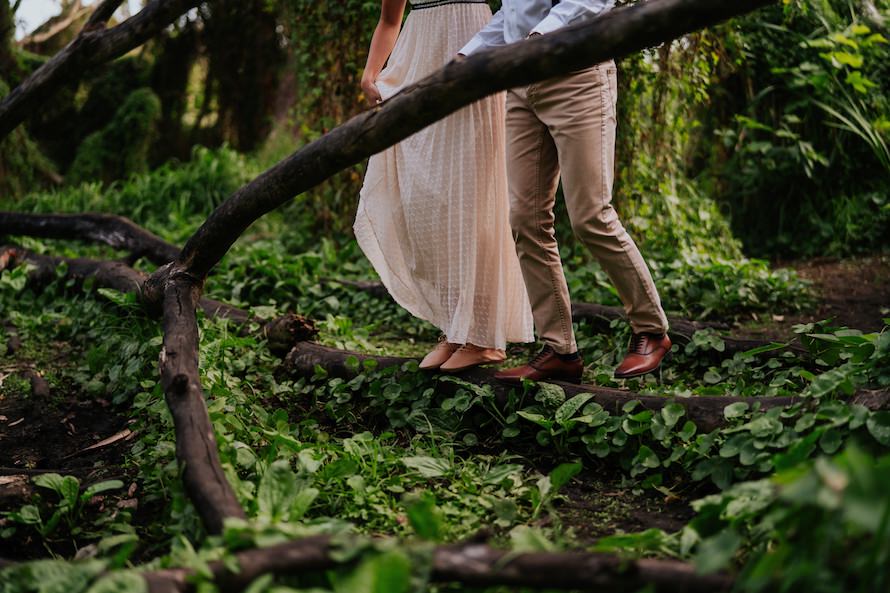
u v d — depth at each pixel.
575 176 2.98
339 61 6.14
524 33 2.96
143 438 3.05
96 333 4.40
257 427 2.98
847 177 6.36
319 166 2.82
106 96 12.72
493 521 2.51
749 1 2.09
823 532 1.53
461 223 3.18
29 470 2.84
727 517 1.97
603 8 2.85
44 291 5.26
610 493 2.76
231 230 3.27
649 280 3.12
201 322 3.92
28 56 11.34
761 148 6.29
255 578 1.70
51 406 3.76
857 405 2.46
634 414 2.98
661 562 1.67
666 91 5.37
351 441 2.86
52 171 10.65
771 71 6.27
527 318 3.45
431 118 2.46
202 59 13.36
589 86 2.95
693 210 5.90
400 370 3.50
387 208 3.37
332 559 1.70
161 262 5.38
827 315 4.78
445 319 3.31
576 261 5.39
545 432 3.03
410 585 1.61
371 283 5.27
